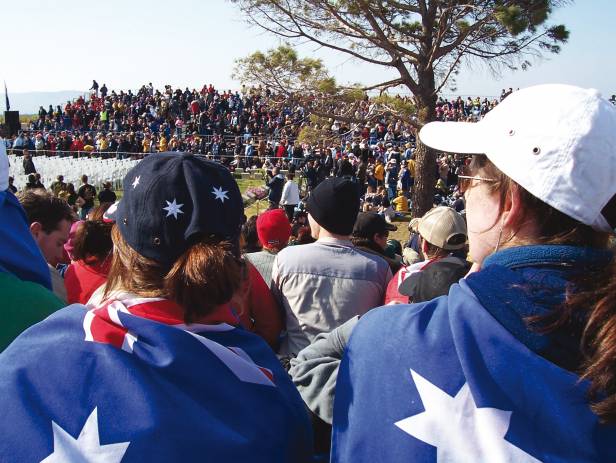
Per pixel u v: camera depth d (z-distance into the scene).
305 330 3.11
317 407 1.76
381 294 3.24
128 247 1.45
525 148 1.23
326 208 3.22
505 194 1.29
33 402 1.25
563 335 1.12
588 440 1.08
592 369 1.06
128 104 49.97
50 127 46.16
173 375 1.30
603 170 1.19
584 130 1.19
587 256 1.17
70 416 1.23
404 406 1.20
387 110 15.23
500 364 1.13
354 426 1.27
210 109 45.69
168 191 1.41
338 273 3.14
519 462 1.08
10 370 1.30
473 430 1.13
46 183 26.92
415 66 15.37
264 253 3.80
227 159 33.75
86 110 48.03
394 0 15.06
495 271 1.22
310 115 16.16
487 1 14.23
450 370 1.18
